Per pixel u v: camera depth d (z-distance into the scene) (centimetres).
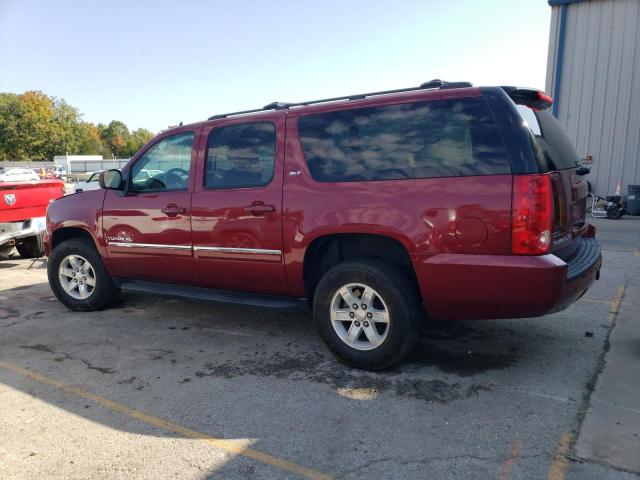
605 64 1367
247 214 425
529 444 285
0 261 925
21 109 8475
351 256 412
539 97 380
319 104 409
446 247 341
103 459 287
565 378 366
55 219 566
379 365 381
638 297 561
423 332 469
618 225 1162
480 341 444
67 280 579
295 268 408
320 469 271
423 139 356
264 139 427
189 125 479
